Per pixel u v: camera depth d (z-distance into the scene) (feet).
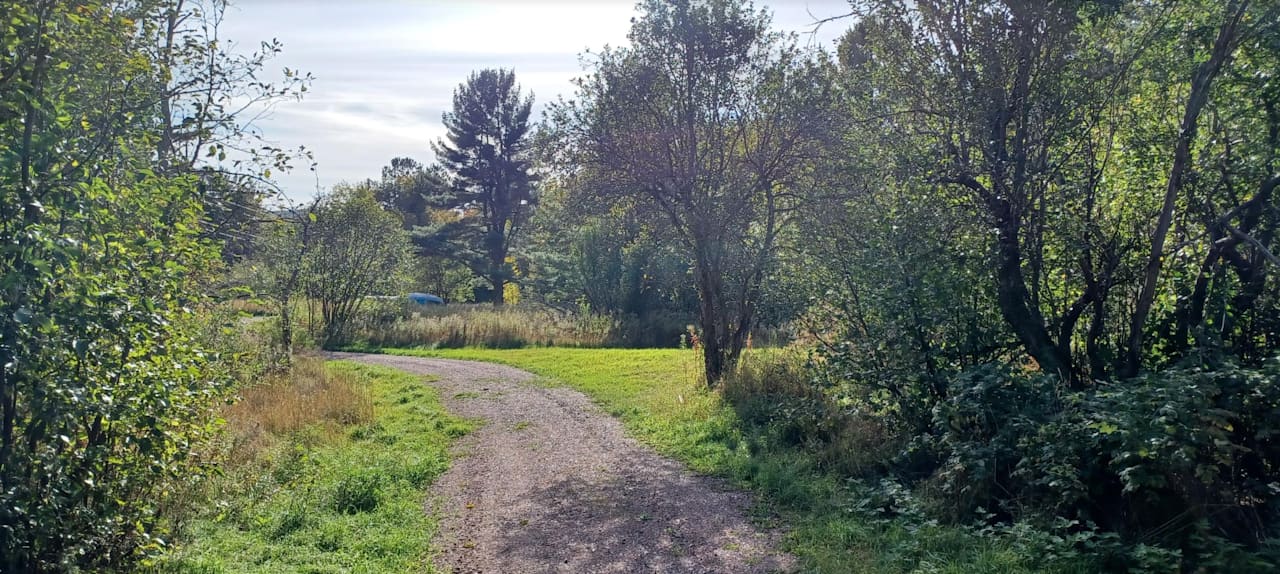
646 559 21.66
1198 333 22.54
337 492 27.22
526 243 173.37
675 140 47.70
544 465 33.71
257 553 21.66
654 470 31.91
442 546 23.40
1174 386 19.17
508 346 89.71
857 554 20.80
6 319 14.16
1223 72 25.57
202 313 22.81
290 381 52.49
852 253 32.32
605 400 50.42
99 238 15.70
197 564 19.93
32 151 15.05
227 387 21.36
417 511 26.78
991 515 21.49
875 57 33.73
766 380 41.98
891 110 32.68
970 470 22.58
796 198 46.09
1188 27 26.27
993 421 23.73
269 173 21.83
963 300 28.71
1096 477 20.84
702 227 48.08
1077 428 20.86
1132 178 27.50
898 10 31.17
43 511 15.85
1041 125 28.43
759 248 48.08
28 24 14.85
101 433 17.81
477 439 39.91
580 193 49.14
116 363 16.74
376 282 95.50
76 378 15.72
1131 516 19.65
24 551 15.88
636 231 54.34
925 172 29.55
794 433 33.30
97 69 17.07
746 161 47.39
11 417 15.65
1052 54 28.27
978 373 24.57
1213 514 18.74
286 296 72.84
